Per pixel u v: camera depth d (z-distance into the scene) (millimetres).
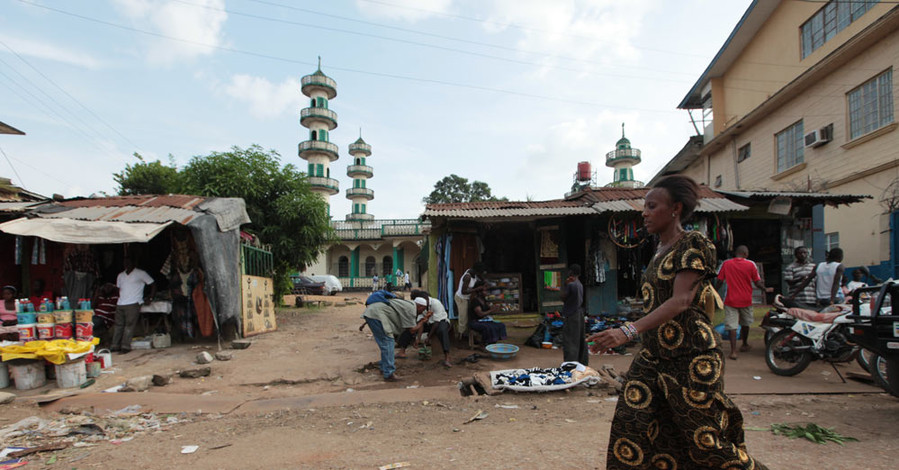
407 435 3844
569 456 3168
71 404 5070
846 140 12703
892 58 11258
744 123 17375
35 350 5516
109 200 10117
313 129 41938
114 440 3926
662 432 1953
